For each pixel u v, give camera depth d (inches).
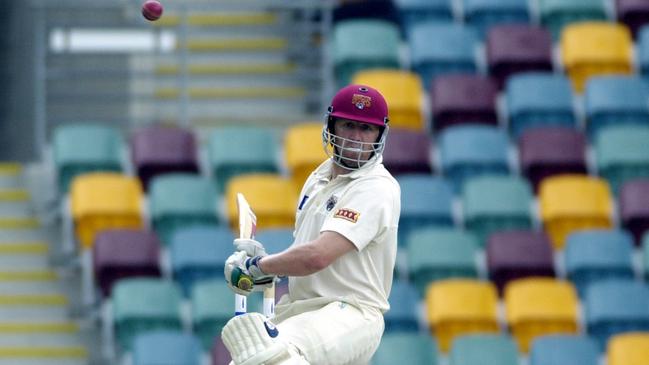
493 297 1902.1
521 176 2170.3
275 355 771.4
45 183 2129.7
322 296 810.8
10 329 1935.3
